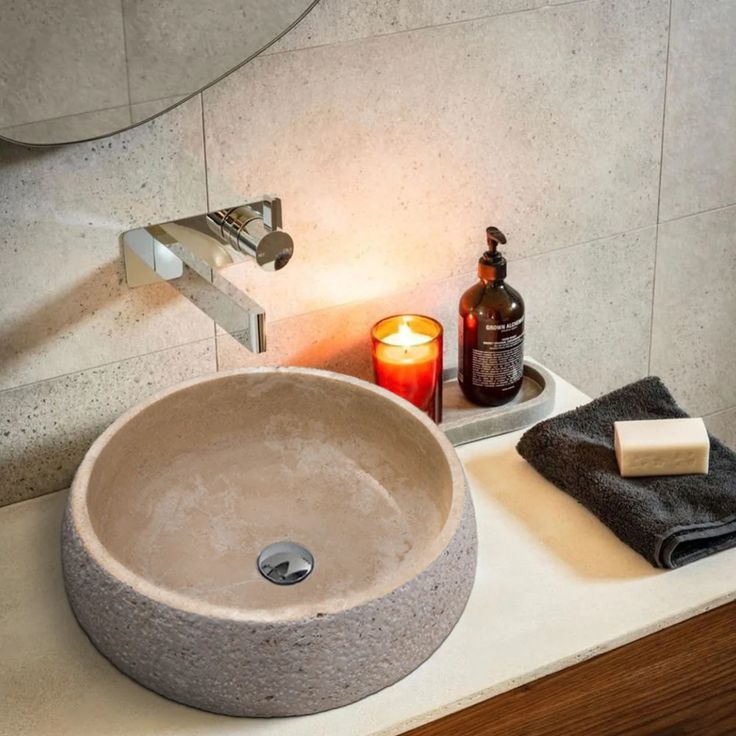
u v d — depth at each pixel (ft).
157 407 4.39
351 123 4.67
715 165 5.77
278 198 4.24
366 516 4.38
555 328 5.73
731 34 5.45
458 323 5.19
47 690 3.71
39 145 3.92
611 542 4.29
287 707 3.55
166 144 4.33
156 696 3.68
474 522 3.97
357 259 4.96
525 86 5.00
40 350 4.46
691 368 6.36
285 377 4.56
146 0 3.89
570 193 5.38
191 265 4.29
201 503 4.45
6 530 4.47
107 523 4.13
